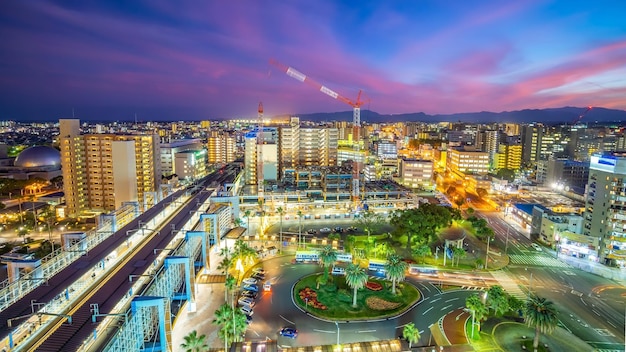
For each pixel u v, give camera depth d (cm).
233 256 14050
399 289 13162
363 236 19138
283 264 15500
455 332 10669
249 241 18100
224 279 13612
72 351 6644
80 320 7656
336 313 11506
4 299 8612
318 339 10250
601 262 16012
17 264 10000
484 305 10662
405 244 18050
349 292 12925
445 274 14675
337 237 17812
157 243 12694
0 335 6631
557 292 13325
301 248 17238
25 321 7144
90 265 10075
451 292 13162
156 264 11169
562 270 15312
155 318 10212
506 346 10019
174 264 12069
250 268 14988
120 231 13538
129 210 16762
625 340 10469
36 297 8200
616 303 12575
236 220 19888
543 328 9525
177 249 12675
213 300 12262
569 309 12138
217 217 16738
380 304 12119
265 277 14200
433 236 17425
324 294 12712
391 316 11506
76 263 10225
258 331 10600
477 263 15400
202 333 10356
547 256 16925
